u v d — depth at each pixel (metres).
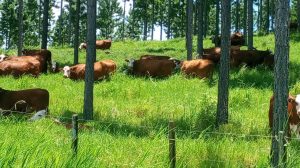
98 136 9.85
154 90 18.42
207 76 21.45
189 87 18.98
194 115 13.47
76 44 28.11
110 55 34.22
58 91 18.44
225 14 13.17
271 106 11.52
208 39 44.62
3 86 19.50
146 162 7.34
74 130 7.27
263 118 13.47
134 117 13.84
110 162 7.49
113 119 13.48
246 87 18.77
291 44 32.06
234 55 24.36
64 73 22.73
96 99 16.89
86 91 13.70
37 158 5.93
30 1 69.69
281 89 8.17
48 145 7.23
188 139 9.51
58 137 9.62
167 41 46.09
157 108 14.89
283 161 7.06
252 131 11.75
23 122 11.36
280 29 8.15
